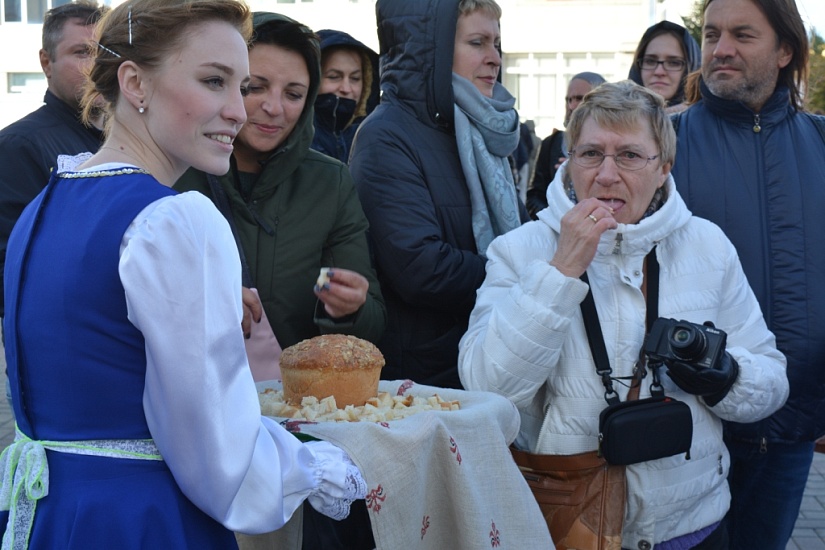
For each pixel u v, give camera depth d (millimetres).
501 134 3262
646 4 18328
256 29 2467
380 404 2031
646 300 2377
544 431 2340
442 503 1906
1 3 19125
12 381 1635
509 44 18828
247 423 1518
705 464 2383
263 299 2539
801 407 2975
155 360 1461
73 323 1510
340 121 4398
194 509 1579
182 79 1582
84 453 1525
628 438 2158
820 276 2982
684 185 3051
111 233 1500
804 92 3166
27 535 1551
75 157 1729
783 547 3125
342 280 2336
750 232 2986
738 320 2512
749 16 2947
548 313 2193
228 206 2551
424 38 3145
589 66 18734
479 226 3186
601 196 2383
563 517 2246
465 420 1924
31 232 1609
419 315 3061
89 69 1678
